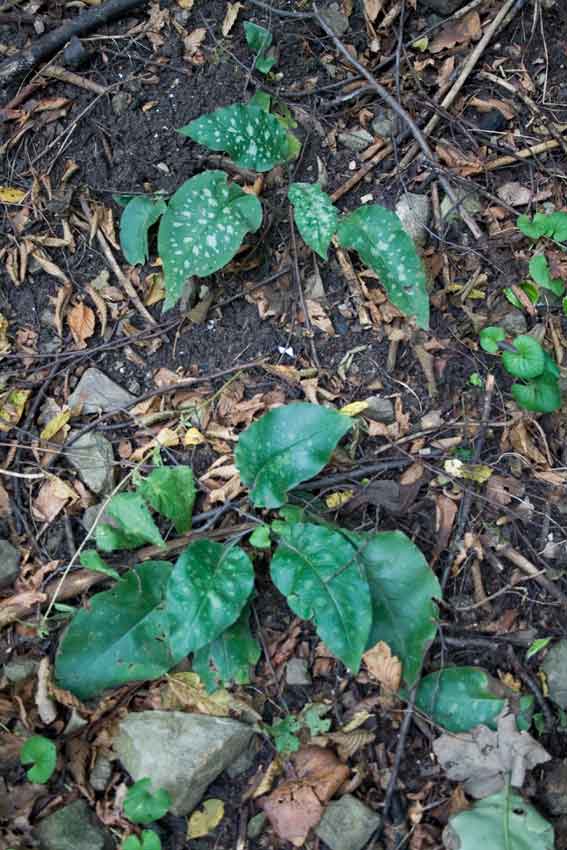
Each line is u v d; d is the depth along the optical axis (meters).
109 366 0.73
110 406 0.71
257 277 0.74
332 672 0.64
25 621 0.65
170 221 0.70
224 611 0.61
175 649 0.60
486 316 0.73
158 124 0.77
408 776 0.62
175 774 0.60
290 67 0.79
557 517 0.68
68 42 0.80
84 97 0.79
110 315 0.74
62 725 0.62
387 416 0.71
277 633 0.65
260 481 0.64
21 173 0.77
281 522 0.64
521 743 0.61
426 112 0.79
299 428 0.65
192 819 0.61
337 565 0.62
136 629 0.63
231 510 0.67
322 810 0.60
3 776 0.61
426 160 0.77
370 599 0.61
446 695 0.63
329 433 0.64
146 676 0.63
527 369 0.67
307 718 0.63
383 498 0.68
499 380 0.72
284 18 0.80
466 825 0.59
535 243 0.75
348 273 0.74
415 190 0.77
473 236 0.75
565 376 0.72
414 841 0.60
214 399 0.71
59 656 0.62
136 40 0.80
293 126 0.77
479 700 0.62
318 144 0.77
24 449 0.70
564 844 0.60
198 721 0.62
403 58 0.80
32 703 0.63
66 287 0.74
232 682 0.64
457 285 0.74
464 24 0.81
